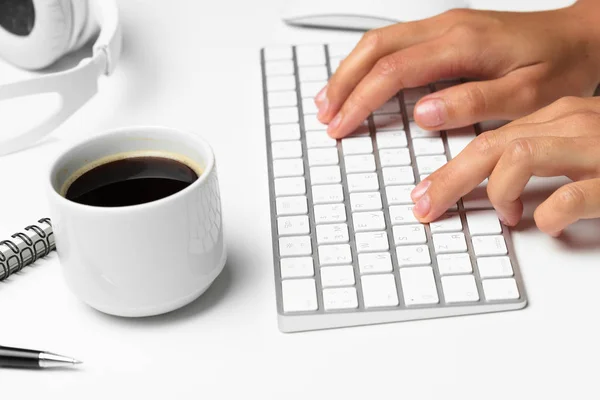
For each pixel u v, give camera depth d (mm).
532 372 543
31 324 591
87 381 546
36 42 846
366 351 562
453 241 628
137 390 539
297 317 578
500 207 638
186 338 577
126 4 1009
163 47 924
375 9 909
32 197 711
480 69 775
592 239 644
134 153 598
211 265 576
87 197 564
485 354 556
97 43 796
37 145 779
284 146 741
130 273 543
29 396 535
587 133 653
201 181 542
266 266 634
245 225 674
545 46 774
